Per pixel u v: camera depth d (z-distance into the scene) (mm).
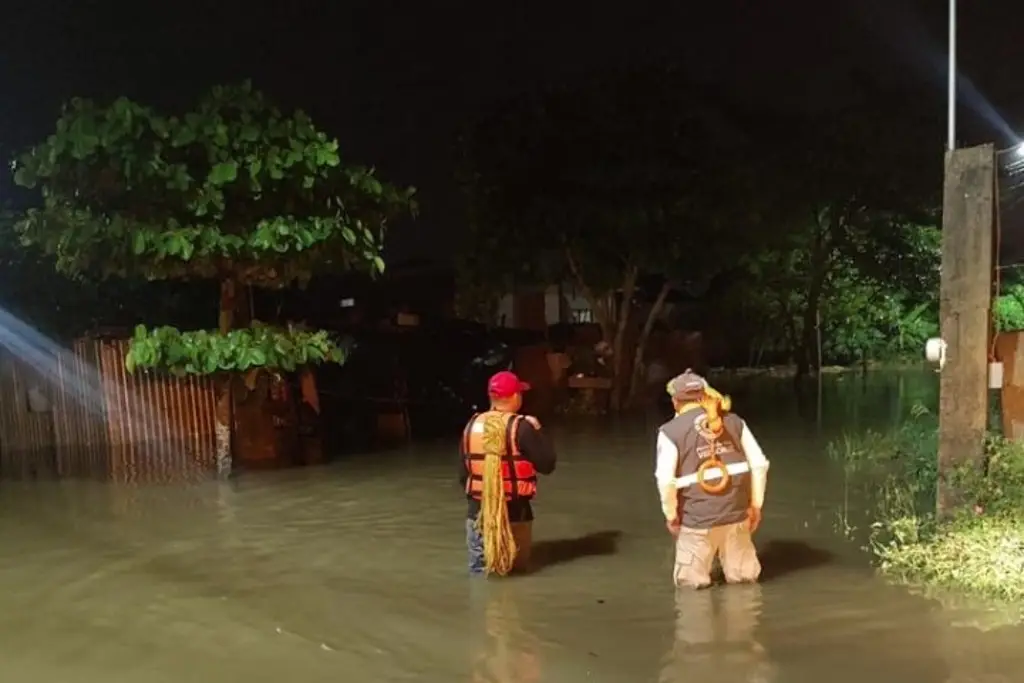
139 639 6156
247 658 5809
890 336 27516
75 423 12289
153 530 8906
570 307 26531
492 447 7160
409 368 17688
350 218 10867
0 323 12547
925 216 22484
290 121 10320
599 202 16016
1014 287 12820
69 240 9883
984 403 7391
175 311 14586
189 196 10062
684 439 6777
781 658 5578
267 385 12422
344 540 8508
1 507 9875
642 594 6793
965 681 5195
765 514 9000
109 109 9758
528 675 5438
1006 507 7219
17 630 6348
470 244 17500
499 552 7086
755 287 23609
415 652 5828
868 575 7055
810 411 17125
